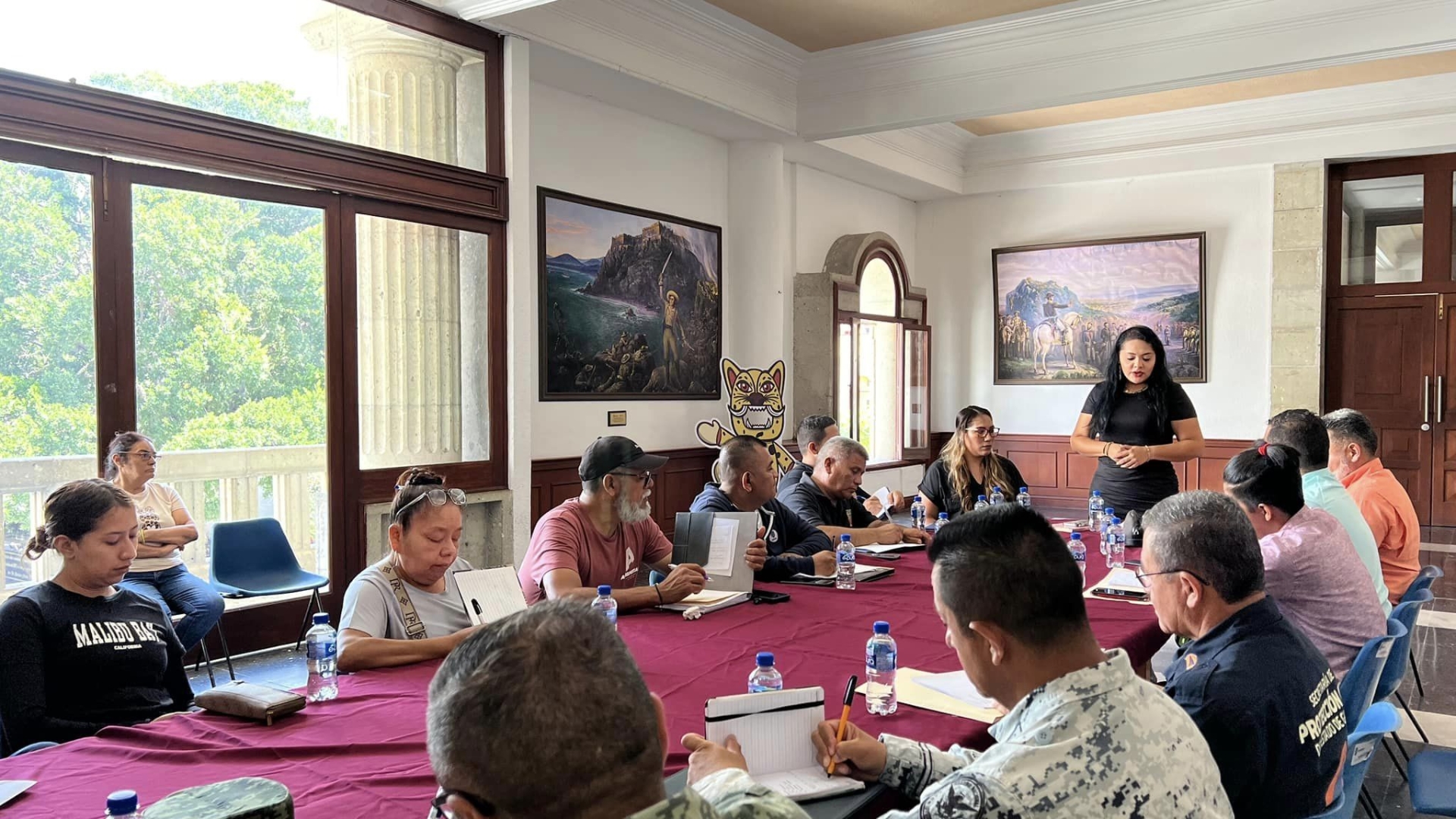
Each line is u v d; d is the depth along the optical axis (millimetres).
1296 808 1676
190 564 4410
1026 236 10305
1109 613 2871
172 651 2482
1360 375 8914
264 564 4520
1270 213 9008
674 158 7309
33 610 2229
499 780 831
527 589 3062
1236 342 9227
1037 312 10242
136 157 3902
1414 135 8102
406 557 2510
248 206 4402
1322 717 1700
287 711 1925
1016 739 1282
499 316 5500
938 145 9742
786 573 3396
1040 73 6500
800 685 2133
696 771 1453
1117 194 9789
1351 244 8930
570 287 6453
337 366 4793
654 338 7168
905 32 6699
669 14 6145
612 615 2697
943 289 10812
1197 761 1262
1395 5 5355
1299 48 5637
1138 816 1188
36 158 3684
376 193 4797
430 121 5094
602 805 842
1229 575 1768
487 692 849
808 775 1613
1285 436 3328
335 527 4805
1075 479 10102
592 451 3184
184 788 1581
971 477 5098
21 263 3689
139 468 3951
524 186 5531
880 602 3029
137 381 4074
